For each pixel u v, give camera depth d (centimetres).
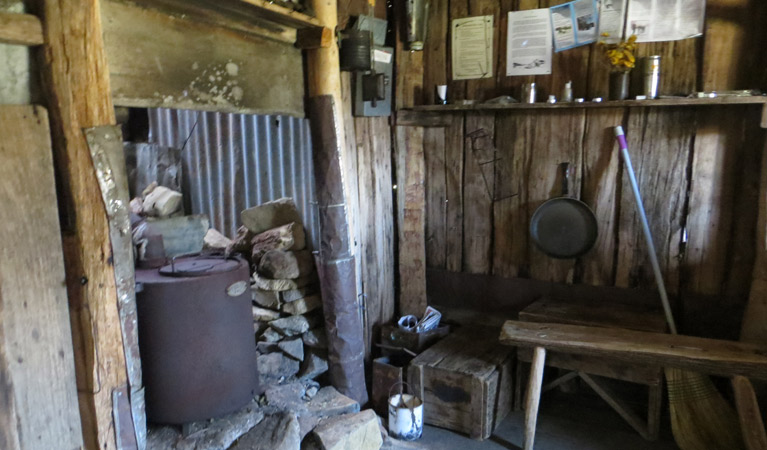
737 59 236
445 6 288
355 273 251
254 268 269
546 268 287
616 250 270
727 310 251
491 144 288
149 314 183
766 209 228
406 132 297
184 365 186
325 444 204
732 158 241
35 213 127
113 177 142
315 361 254
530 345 229
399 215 304
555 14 264
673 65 247
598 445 237
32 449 129
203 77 185
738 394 199
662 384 257
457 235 305
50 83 131
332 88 236
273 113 221
